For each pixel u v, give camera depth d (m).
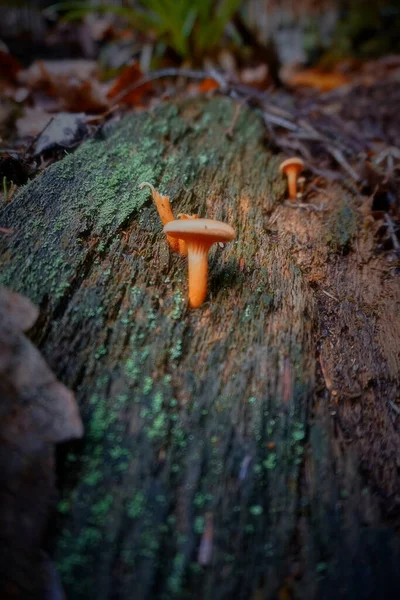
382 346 0.18
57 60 0.41
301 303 0.18
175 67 0.37
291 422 0.15
